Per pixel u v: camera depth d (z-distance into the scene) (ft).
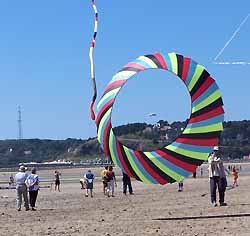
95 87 54.54
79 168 476.95
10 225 56.65
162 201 81.56
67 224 55.36
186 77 53.83
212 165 66.90
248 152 484.33
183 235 44.39
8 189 166.91
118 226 51.72
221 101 54.49
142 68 53.62
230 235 43.68
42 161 645.10
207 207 66.33
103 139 54.44
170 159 54.34
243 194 87.40
